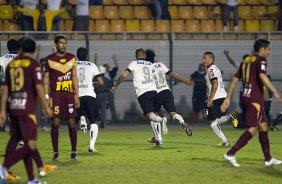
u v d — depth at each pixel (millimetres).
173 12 66625
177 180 24203
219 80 37406
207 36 59562
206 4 67125
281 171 26641
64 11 63875
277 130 53281
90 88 33188
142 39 58812
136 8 66312
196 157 31984
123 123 59031
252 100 27203
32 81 22172
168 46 59188
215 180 24234
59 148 37219
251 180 24281
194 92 58438
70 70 29500
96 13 65188
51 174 25719
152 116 36625
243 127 54625
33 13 59969
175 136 46594
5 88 22422
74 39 57625
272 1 68188
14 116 22188
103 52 58125
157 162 29844
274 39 59750
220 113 37812
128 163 29406
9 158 21875
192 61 59312
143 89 36375
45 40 56781
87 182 23719
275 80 59844
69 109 29578
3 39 56094
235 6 64938
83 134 49188
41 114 52375
